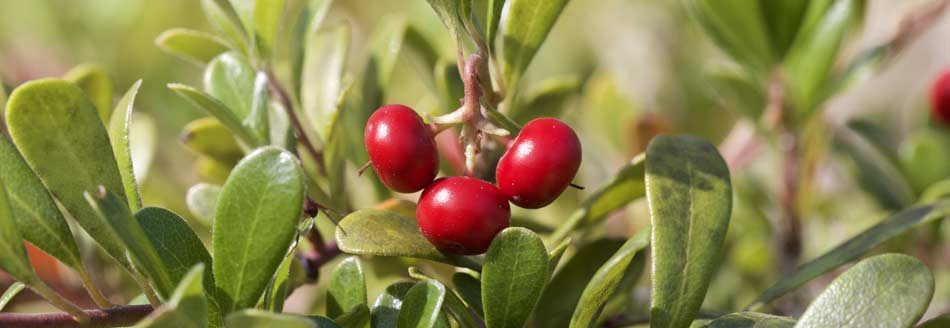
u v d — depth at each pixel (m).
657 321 0.24
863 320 0.23
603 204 0.27
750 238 0.34
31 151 0.23
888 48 0.32
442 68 0.29
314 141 0.29
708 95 0.43
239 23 0.27
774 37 0.32
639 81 0.45
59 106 0.23
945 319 0.24
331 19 0.46
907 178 0.34
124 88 0.39
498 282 0.23
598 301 0.24
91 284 0.23
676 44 0.45
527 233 0.23
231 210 0.23
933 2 0.33
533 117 0.30
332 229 0.29
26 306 0.32
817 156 0.33
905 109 0.46
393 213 0.25
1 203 0.22
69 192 0.23
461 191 0.24
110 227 0.21
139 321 0.23
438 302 0.23
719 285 0.34
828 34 0.32
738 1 0.32
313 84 0.29
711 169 0.25
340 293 0.24
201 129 0.28
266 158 0.23
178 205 0.33
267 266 0.23
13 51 0.40
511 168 0.24
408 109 0.24
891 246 0.31
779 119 0.33
